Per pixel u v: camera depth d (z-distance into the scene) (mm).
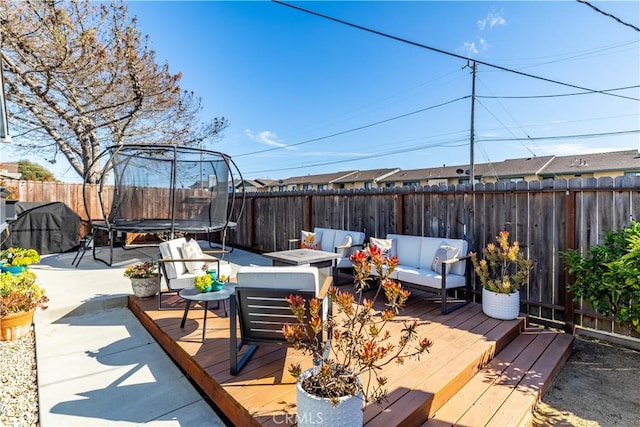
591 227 3791
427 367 2674
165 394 2543
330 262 5020
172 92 9320
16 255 5336
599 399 2760
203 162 7820
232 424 2254
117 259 7508
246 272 2494
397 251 5164
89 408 2330
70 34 7078
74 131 9125
